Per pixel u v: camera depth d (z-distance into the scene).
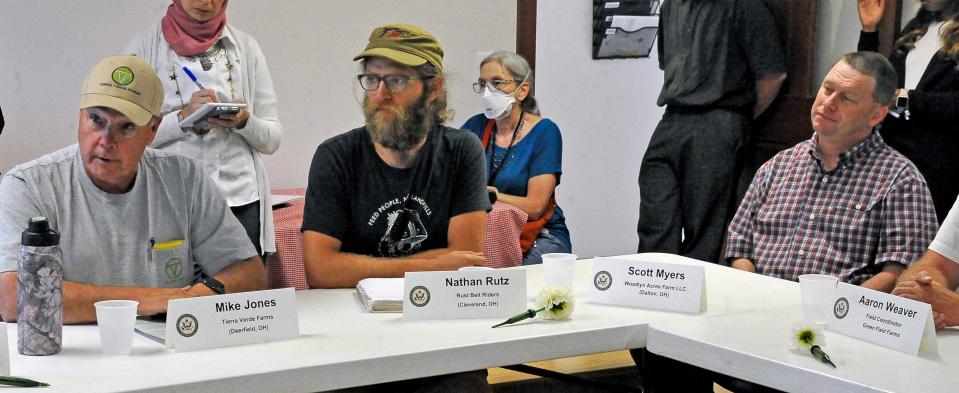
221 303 1.84
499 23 5.22
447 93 2.81
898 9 3.84
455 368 1.84
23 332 1.75
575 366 3.72
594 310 2.19
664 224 4.83
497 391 3.39
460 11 5.11
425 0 5.00
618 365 3.74
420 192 2.73
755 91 4.50
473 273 2.10
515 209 3.85
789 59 4.36
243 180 3.26
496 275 2.11
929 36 3.69
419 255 2.69
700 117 4.65
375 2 4.88
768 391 1.96
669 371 2.17
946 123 3.64
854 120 3.06
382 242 2.71
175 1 3.18
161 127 3.10
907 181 3.03
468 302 2.10
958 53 3.58
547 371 2.37
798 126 4.32
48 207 2.11
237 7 4.58
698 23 4.61
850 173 3.13
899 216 3.02
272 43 4.68
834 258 3.14
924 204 3.01
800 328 1.79
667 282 2.19
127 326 1.76
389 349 1.81
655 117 5.87
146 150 2.29
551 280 2.31
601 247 5.88
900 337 1.84
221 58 3.26
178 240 2.31
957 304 2.03
